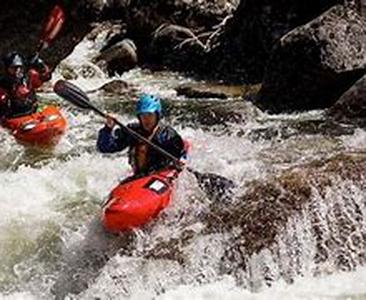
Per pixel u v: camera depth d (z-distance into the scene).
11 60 16.00
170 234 10.43
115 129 11.25
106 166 13.26
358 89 15.10
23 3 23.27
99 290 10.05
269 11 20.14
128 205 10.40
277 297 9.41
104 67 23.48
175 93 19.88
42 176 12.87
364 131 14.45
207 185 11.05
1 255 10.73
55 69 23.42
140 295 9.84
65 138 15.66
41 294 10.25
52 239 10.89
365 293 9.30
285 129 15.09
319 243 10.19
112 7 25.20
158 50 23.45
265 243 10.02
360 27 16.66
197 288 9.77
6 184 12.53
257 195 10.77
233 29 21.53
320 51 16.30
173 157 11.13
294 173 11.17
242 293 9.61
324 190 10.59
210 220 10.49
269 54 19.91
